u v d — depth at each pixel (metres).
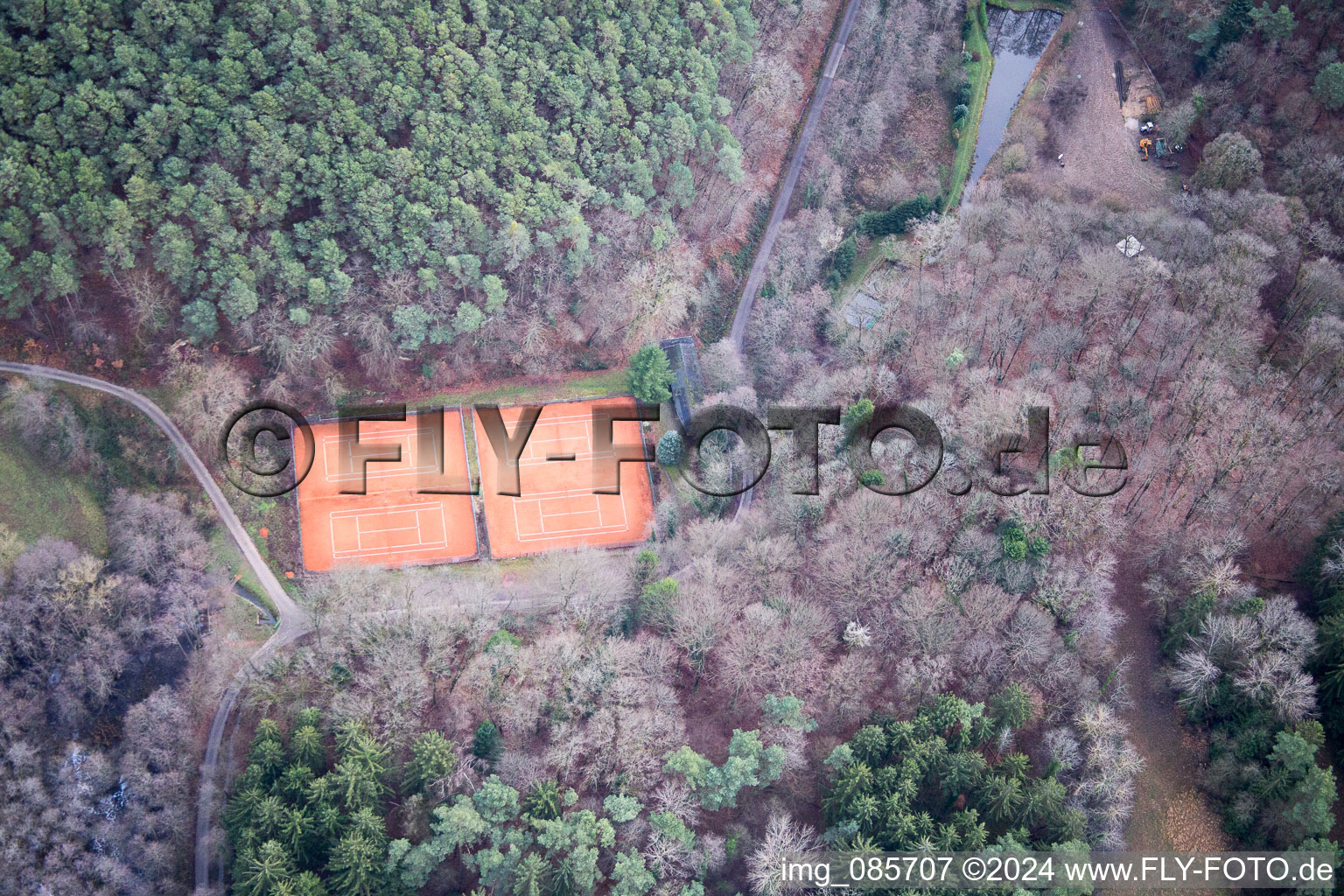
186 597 150.12
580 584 153.62
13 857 133.75
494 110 176.50
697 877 134.50
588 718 141.88
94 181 156.00
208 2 165.25
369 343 169.75
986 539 155.25
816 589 155.50
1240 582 158.75
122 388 161.75
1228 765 145.88
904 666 145.88
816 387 173.12
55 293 156.00
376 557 162.00
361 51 171.12
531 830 132.50
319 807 129.50
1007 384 176.38
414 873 128.38
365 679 140.12
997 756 144.00
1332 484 160.50
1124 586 161.62
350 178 165.75
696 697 152.62
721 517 167.88
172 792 138.75
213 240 161.00
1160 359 174.88
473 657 146.12
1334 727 143.75
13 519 151.12
